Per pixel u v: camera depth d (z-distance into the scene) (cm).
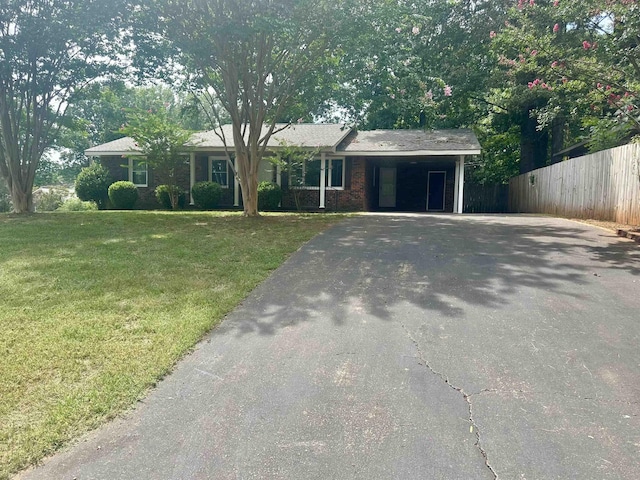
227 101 1159
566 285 475
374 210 1817
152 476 207
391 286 481
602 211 1009
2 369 296
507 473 206
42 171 3419
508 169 2230
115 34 1048
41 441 229
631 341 342
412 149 1489
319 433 237
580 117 1249
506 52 1324
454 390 277
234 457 219
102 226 939
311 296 452
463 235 782
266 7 896
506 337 351
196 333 358
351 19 945
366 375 296
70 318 385
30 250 661
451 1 1698
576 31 794
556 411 254
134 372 296
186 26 995
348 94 1205
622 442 227
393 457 218
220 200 1684
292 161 1562
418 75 1236
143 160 1686
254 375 296
